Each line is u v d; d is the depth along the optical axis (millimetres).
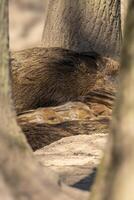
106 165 5801
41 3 41531
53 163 10836
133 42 5641
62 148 12297
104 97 15938
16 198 5973
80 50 18516
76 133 13742
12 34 40031
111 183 5527
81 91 16609
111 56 18547
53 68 16609
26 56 16641
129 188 5266
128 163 5340
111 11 18641
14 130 6832
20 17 40844
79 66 16719
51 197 6266
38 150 12367
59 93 16562
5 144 6500
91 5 18484
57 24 18859
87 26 18500
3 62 6988
